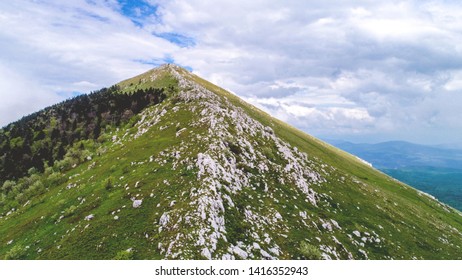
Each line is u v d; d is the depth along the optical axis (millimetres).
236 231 44031
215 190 49031
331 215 62750
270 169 68812
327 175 86500
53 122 157125
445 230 86500
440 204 138000
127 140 94688
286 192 63031
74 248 42094
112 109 141500
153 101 129875
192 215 42531
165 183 53594
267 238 45188
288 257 43344
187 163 58656
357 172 123938
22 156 120750
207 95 106812
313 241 49562
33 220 59281
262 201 55281
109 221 46438
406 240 65812
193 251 37156
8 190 97938
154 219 45062
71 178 81500
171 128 84562
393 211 81250
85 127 135375
